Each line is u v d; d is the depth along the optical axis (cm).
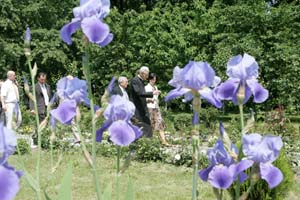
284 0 2959
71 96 271
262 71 2445
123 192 798
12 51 2856
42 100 1264
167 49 2733
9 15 2964
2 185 169
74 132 1115
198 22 2816
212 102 237
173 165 1091
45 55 2894
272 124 1271
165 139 1355
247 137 227
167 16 2777
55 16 3161
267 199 587
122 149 1116
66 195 293
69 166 300
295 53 2377
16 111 378
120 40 2823
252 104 2423
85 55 253
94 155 255
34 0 3083
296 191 843
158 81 2744
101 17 254
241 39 2505
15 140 184
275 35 2469
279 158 613
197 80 238
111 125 256
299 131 1341
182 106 2627
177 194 824
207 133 1490
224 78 2466
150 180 930
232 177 225
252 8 2545
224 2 3162
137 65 2775
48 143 1139
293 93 2359
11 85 1276
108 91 261
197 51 2794
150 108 1282
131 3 3766
